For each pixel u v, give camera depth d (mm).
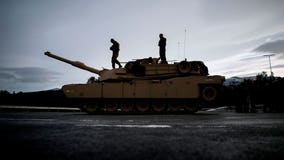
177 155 2254
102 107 17094
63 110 23797
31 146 2822
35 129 4871
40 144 2969
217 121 7340
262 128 4910
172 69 17125
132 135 3807
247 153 2334
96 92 16891
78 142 3111
